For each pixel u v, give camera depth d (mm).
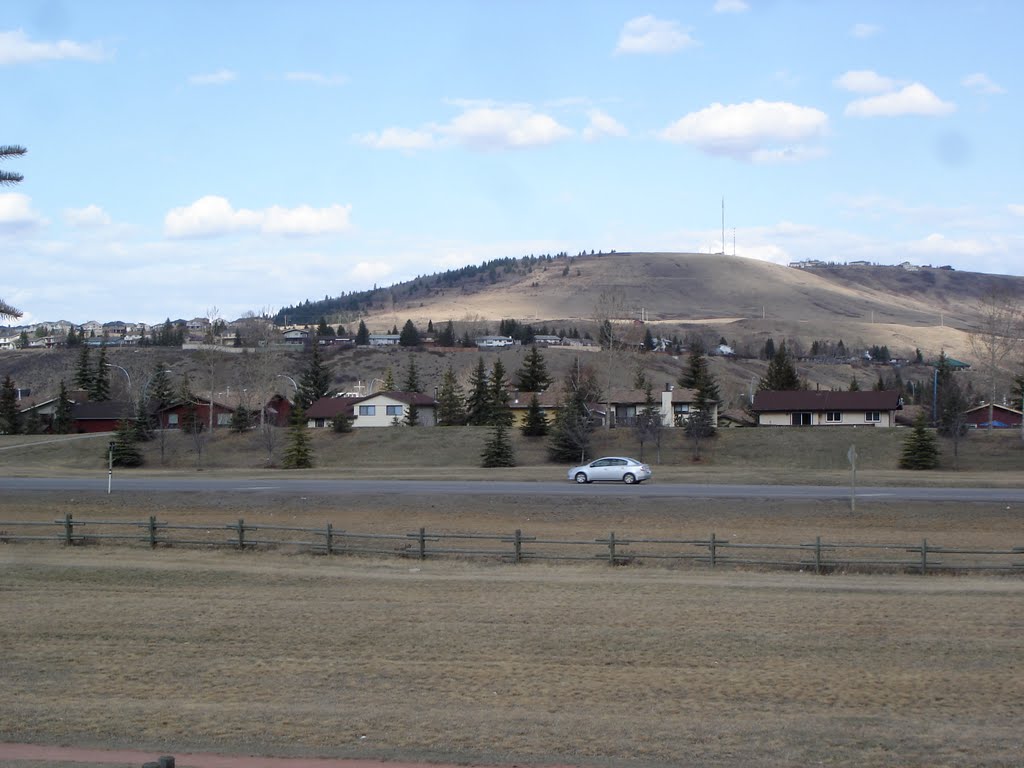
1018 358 120562
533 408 76625
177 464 70875
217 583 26969
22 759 13797
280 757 13906
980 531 34438
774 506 38156
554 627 21391
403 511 39656
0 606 23984
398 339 188750
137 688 17109
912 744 14031
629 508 38594
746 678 17469
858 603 23656
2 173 12906
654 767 13367
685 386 101875
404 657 19047
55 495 44906
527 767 13453
